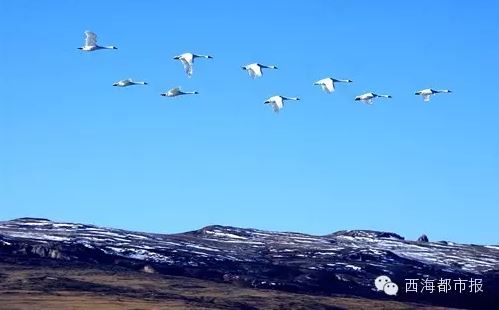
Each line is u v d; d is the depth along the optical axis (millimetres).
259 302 153375
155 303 141500
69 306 133375
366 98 102750
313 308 153250
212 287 166000
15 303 133500
